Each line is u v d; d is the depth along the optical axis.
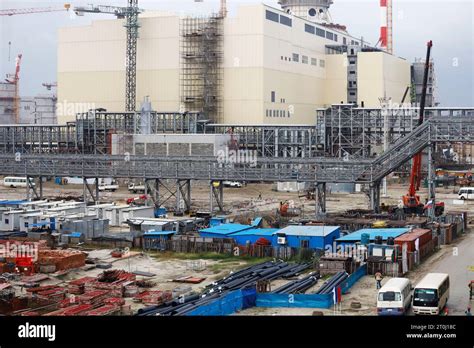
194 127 199.00
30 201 132.50
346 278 73.81
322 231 93.69
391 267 78.56
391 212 123.81
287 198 164.62
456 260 88.00
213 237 95.44
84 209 121.06
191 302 63.91
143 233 100.56
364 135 192.00
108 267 85.12
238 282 73.19
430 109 189.00
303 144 191.88
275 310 64.31
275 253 90.00
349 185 185.25
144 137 187.88
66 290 71.25
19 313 63.88
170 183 188.62
